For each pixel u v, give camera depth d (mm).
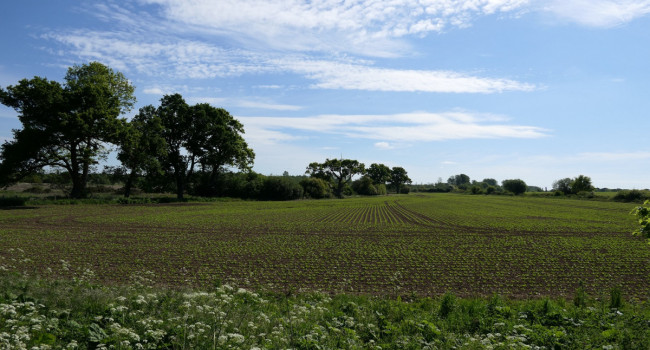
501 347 9133
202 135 78500
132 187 80312
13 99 51031
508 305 13820
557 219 53719
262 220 46719
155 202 72562
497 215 60656
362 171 176375
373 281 18297
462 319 11625
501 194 178875
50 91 51781
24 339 7117
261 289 15484
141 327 8586
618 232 39219
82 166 62469
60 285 12180
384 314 12062
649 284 18625
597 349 9062
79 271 18141
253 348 7250
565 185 162625
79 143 57938
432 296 15961
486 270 20953
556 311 12180
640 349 9266
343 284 17422
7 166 51406
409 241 31500
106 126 55906
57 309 9453
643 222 11195
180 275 18359
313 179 125562
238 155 82938
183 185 81562
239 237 32000
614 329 10172
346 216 55750
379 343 9453
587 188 155875
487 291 17000
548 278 19469
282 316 10789
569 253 26531
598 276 20031
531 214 62875
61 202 59000
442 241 31750
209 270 19609
